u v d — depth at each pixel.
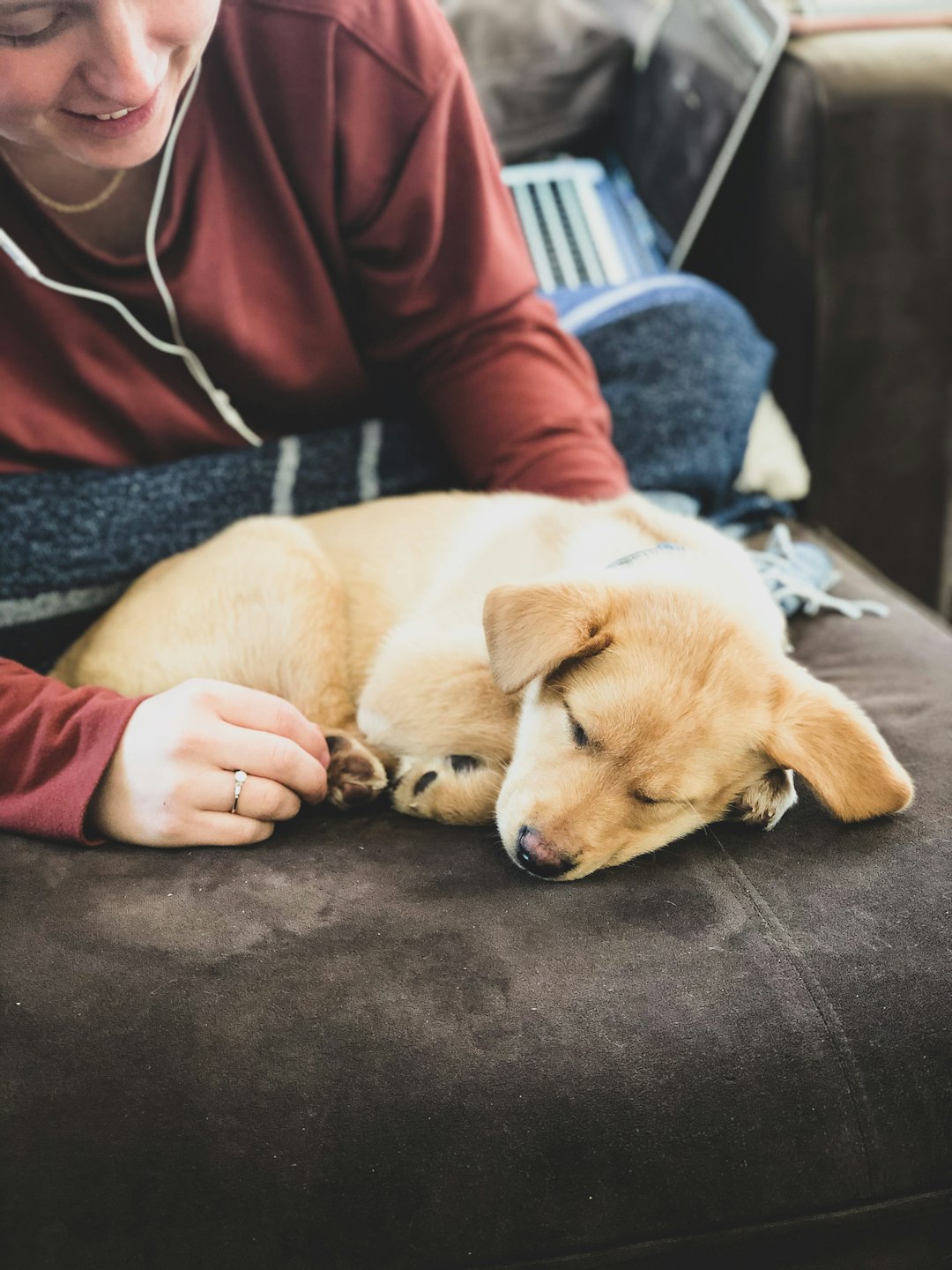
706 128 2.37
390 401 1.92
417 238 1.71
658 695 1.26
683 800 1.26
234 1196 0.87
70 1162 0.87
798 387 2.40
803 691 1.29
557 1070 0.93
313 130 1.57
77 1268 0.85
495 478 1.82
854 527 2.46
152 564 1.69
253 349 1.64
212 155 1.54
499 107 2.63
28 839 1.18
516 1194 0.89
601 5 2.75
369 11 1.57
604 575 1.39
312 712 1.55
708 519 2.17
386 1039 0.94
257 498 1.76
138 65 1.08
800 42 2.32
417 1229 0.88
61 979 0.98
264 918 1.06
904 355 2.37
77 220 1.51
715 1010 0.98
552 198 2.65
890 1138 0.94
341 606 1.67
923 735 1.39
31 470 1.56
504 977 1.00
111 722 1.18
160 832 1.16
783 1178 0.92
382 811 1.39
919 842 1.18
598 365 2.11
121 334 1.58
